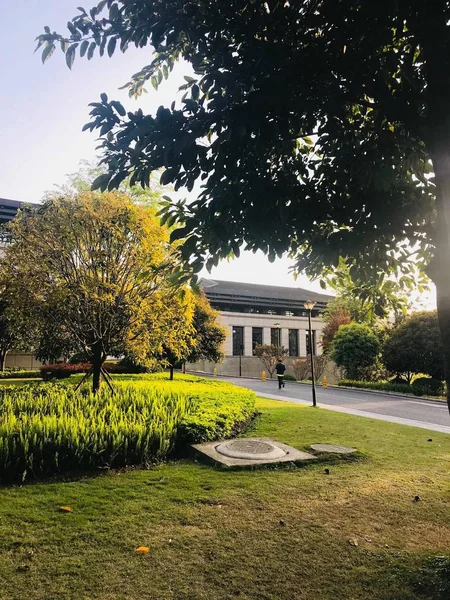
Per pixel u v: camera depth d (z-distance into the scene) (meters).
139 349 10.39
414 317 21.69
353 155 3.69
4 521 3.77
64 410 7.24
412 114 3.14
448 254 3.01
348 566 3.19
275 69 3.05
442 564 3.22
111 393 9.43
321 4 3.13
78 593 2.75
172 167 3.23
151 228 9.84
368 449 6.89
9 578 2.89
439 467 5.93
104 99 3.06
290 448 6.66
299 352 42.25
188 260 3.73
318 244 4.00
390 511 4.29
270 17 3.13
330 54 3.16
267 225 3.56
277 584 2.92
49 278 9.67
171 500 4.39
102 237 9.77
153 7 3.21
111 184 3.29
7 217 27.62
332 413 11.01
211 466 5.72
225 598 2.74
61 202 10.06
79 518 3.87
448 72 2.85
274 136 3.20
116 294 9.79
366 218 3.79
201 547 3.41
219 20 3.20
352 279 4.89
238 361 35.84
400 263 4.84
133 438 5.79
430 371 20.61
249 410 9.80
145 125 2.99
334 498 4.62
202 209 3.47
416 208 3.81
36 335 10.59
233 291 41.97
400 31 3.25
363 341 24.38
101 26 3.31
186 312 10.46
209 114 3.05
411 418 12.56
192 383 15.00
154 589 2.81
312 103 3.33
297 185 3.75
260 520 3.97
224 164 3.22
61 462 5.29
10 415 6.24
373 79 3.25
